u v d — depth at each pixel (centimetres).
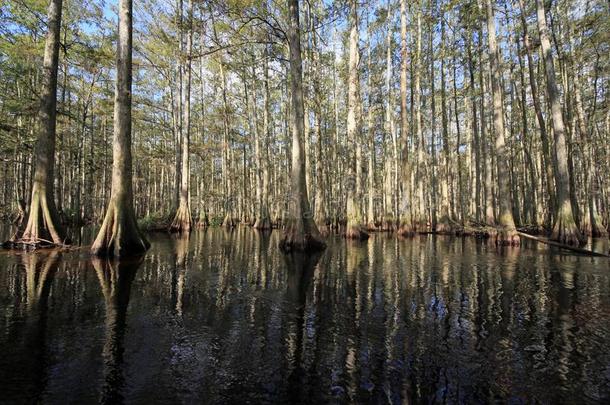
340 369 289
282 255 961
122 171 889
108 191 3231
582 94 1962
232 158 2873
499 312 445
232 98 2569
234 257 912
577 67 1642
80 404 234
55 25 993
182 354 313
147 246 984
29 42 1480
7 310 423
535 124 2500
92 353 311
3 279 580
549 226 1659
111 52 1733
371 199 2064
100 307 444
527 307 466
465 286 586
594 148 2011
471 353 323
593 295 525
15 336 345
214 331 371
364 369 290
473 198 2609
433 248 1151
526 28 1639
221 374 278
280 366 293
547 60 1278
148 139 2992
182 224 1761
